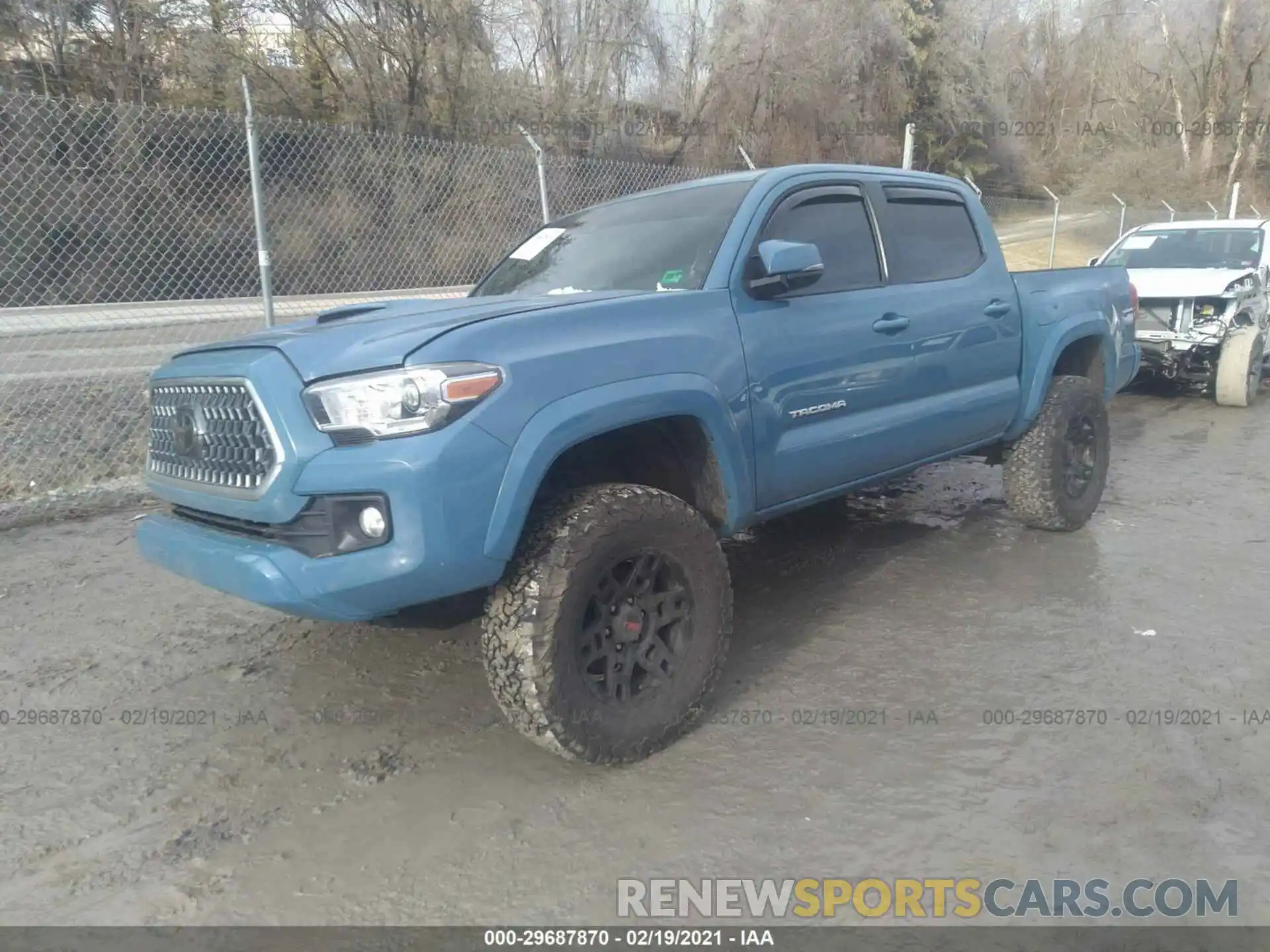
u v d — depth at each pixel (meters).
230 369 2.96
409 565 2.69
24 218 10.64
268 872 2.70
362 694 3.78
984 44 43.91
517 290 4.20
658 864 2.69
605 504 3.04
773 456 3.68
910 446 4.40
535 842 2.79
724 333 3.49
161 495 3.35
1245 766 3.08
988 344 4.73
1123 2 42.34
